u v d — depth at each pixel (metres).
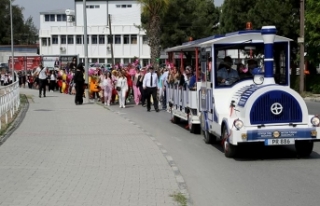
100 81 31.61
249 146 13.26
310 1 34.81
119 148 13.58
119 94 27.67
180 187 9.19
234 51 13.61
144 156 12.41
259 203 8.34
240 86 13.45
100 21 88.12
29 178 9.85
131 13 87.69
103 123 19.41
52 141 14.74
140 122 20.64
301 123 11.78
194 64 17.42
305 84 37.84
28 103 29.48
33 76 53.44
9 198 8.27
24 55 68.94
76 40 85.75
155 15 42.75
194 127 17.14
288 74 13.42
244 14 44.84
